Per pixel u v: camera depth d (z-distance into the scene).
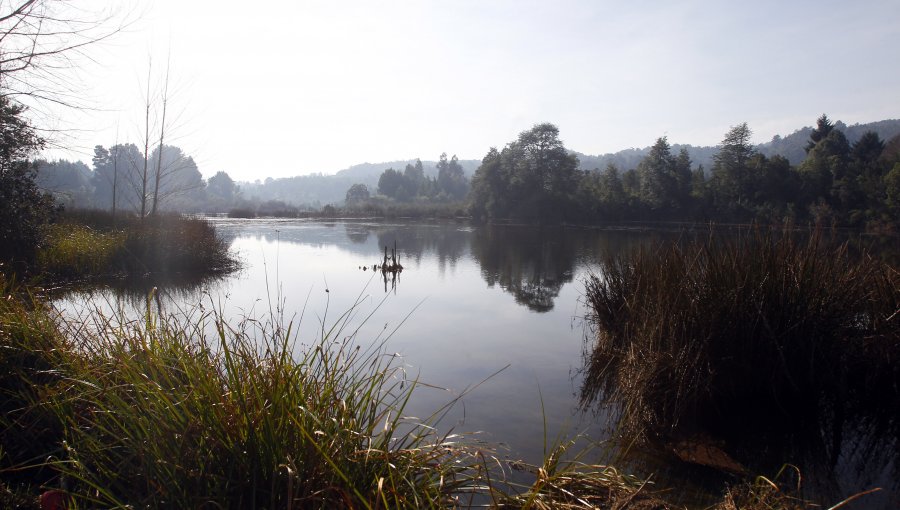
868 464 4.27
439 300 12.12
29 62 6.99
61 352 3.66
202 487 2.40
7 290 5.90
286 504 2.40
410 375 6.47
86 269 13.55
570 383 6.34
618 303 7.90
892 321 5.50
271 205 88.31
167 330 3.54
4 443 3.10
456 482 3.06
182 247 16.08
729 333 5.41
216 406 2.54
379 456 2.73
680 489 3.81
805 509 3.50
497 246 27.55
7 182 11.39
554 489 3.35
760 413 5.21
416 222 54.34
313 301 11.54
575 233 37.78
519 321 9.93
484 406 5.53
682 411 4.97
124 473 2.62
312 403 2.89
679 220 41.97
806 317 5.46
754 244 6.24
